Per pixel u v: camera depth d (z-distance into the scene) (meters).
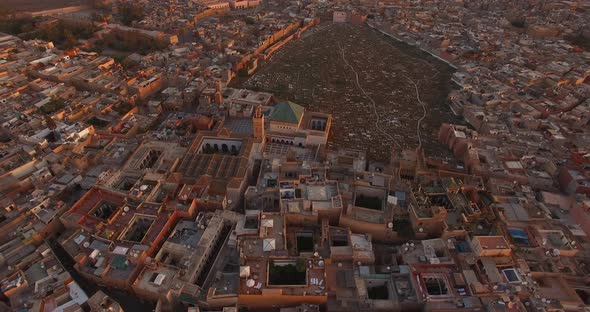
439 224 130.75
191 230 133.00
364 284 113.75
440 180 148.75
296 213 132.75
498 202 142.12
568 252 123.94
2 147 171.62
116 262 117.94
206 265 126.12
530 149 180.00
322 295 107.38
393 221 135.50
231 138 180.75
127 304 116.12
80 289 113.81
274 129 187.38
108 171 155.38
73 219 132.12
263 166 163.12
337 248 121.06
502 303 104.12
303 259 115.62
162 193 146.62
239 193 149.38
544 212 139.50
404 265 119.44
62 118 196.75
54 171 159.12
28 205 139.25
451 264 114.88
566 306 108.44
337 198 136.75
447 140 196.88
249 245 122.56
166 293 110.62
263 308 112.12
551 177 161.88
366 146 196.75
